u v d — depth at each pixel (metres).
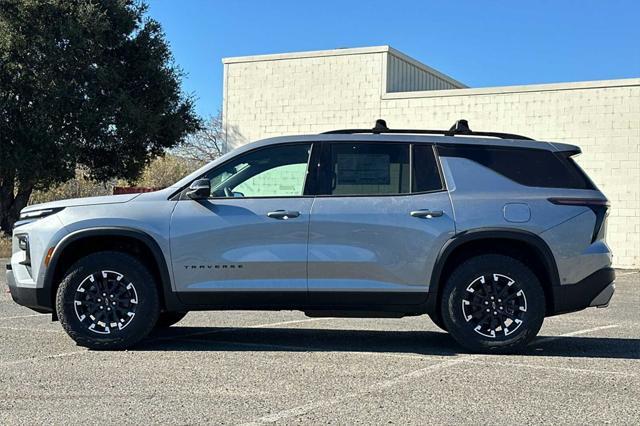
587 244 6.97
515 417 4.89
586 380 5.95
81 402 5.21
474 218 6.88
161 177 47.69
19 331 8.23
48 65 22.80
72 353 6.93
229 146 24.70
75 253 7.26
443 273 7.02
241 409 5.04
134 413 4.94
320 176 7.11
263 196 7.09
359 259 6.88
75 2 23.59
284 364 6.49
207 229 6.94
